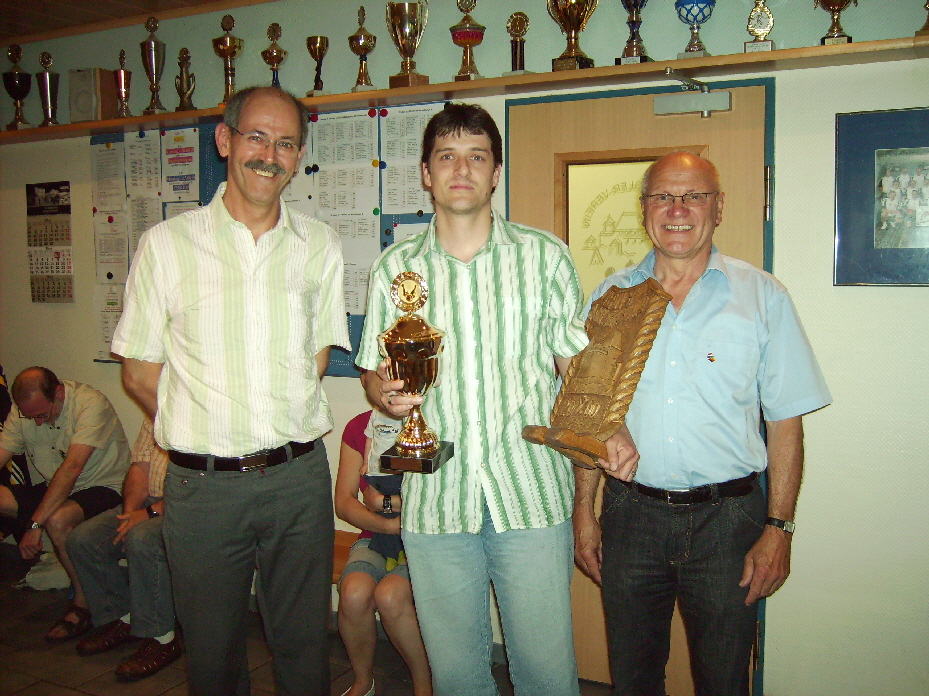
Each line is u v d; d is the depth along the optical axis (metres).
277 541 1.78
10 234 3.63
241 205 1.72
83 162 3.39
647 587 1.69
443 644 1.55
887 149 2.08
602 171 2.41
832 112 2.13
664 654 1.79
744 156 2.22
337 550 2.82
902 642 2.18
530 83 2.33
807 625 2.28
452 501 1.53
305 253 1.80
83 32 3.37
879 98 2.09
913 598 2.16
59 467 2.97
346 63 2.83
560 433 1.49
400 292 1.53
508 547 1.52
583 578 2.48
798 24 2.18
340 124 2.81
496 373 1.54
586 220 2.45
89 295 3.45
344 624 2.26
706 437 1.63
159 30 3.20
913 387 2.12
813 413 2.23
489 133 1.50
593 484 1.83
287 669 1.89
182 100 2.98
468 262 1.56
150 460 2.82
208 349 1.69
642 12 2.34
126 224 3.32
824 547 2.25
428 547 1.54
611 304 1.70
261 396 1.72
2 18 3.25
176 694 2.44
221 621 1.75
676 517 1.64
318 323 1.88
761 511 1.68
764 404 1.69
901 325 2.12
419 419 1.52
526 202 2.51
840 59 2.04
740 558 1.63
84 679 2.54
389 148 2.74
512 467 1.53
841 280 2.16
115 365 3.43
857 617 2.22
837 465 2.22
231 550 1.72
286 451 1.75
